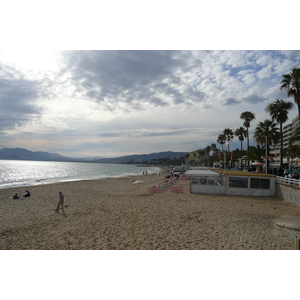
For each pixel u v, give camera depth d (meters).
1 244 9.96
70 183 43.78
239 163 83.94
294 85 29.36
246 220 13.61
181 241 9.93
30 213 16.69
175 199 21.88
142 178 61.34
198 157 157.12
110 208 17.95
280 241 9.84
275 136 42.53
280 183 22.59
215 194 25.36
